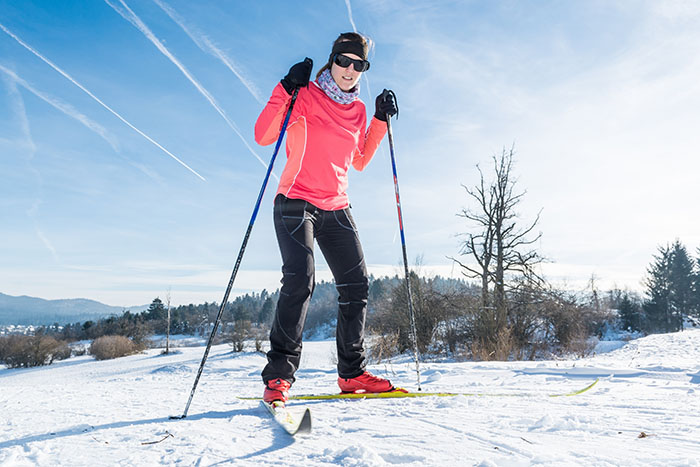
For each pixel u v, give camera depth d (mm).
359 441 1332
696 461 1026
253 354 27094
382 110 2607
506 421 1524
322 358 19344
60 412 1981
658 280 43812
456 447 1225
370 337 11711
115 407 2113
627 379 3338
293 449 1265
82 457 1221
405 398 2104
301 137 2271
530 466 1054
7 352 38688
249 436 1418
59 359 41625
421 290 17594
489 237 18703
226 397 2535
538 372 4105
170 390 3273
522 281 17234
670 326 42906
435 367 5141
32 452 1284
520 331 15945
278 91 2174
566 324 16609
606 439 1284
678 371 3766
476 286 17922
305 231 2182
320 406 1965
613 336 28406
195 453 1229
